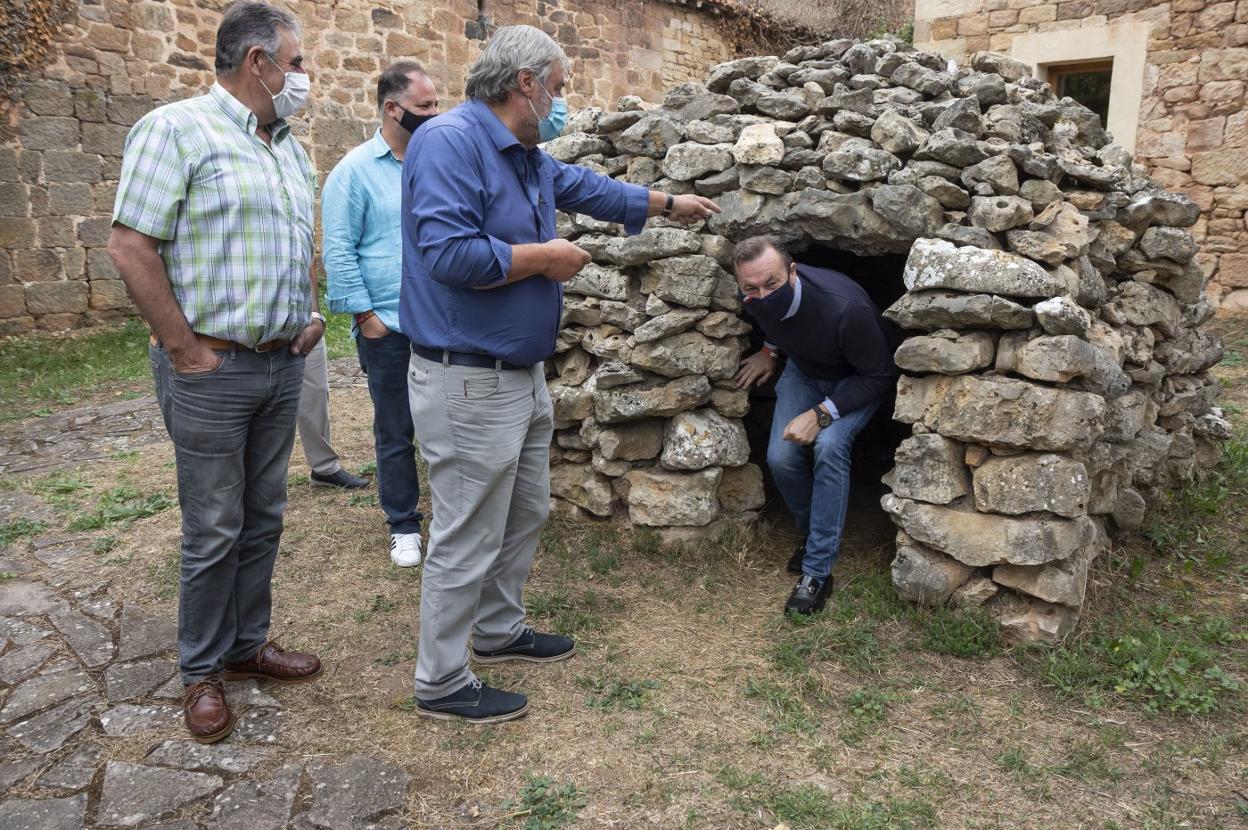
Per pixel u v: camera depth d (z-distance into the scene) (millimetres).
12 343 8023
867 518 3973
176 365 2213
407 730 2439
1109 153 3732
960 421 2797
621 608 3135
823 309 2977
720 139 3410
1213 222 7719
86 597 3221
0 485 4441
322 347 4117
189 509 2336
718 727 2447
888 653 2807
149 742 2367
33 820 2064
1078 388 2781
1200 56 7523
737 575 3391
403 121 3229
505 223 2186
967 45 8750
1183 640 2846
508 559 2641
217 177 2184
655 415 3494
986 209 2887
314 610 3121
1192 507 3787
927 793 2178
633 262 3439
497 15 11773
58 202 8469
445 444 2246
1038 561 2721
